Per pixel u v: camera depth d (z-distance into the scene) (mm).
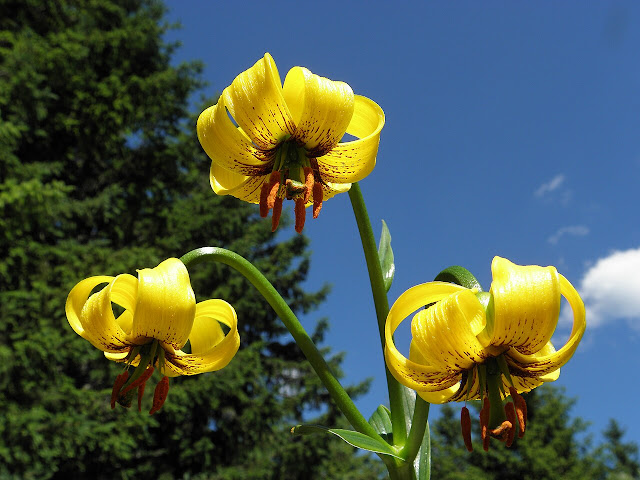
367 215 1418
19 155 12273
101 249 10625
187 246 13547
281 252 15734
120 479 10477
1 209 9344
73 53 12047
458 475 16984
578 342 1075
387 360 1072
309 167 1249
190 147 14086
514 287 1015
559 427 18812
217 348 1257
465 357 1059
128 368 1235
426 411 1209
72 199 11930
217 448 12352
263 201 1220
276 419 13031
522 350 1054
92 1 13641
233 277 13383
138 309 1131
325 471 12836
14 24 12117
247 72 1220
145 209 13695
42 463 8930
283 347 15711
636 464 22078
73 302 1256
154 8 15117
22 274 10062
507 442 1057
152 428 12070
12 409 8578
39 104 11125
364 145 1261
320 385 14234
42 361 9094
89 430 9211
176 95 14172
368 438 1193
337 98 1221
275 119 1225
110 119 12836
